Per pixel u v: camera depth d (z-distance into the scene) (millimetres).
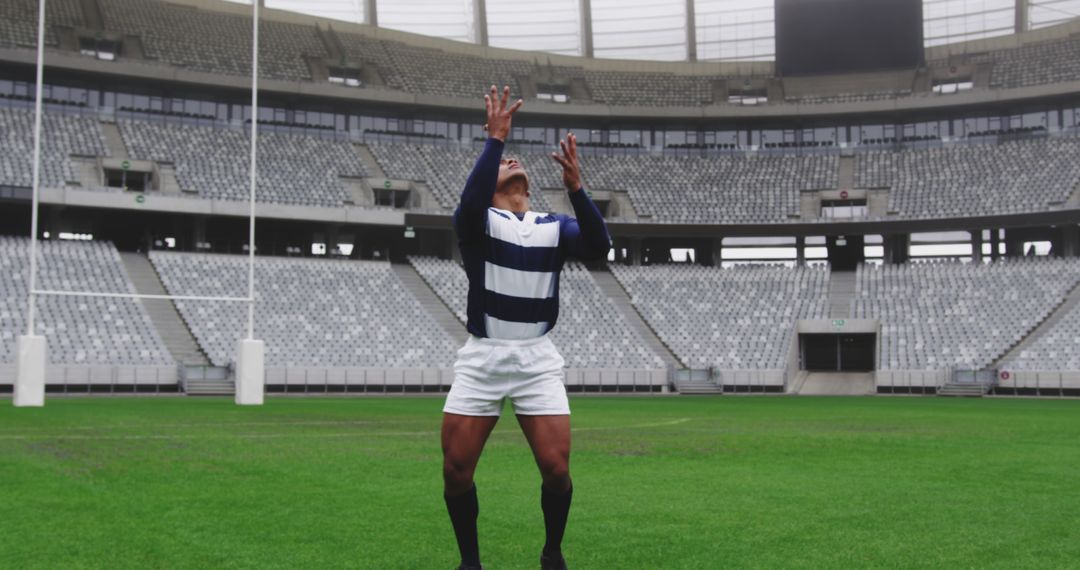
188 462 10938
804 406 28984
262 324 40344
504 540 6273
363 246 51062
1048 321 42750
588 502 7910
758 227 50062
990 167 50875
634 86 58031
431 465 10695
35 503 7746
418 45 58469
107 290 39312
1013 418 21891
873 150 54500
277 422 18781
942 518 7148
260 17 55156
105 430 16047
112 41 48844
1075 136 50750
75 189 40812
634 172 54875
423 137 53906
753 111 54312
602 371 42219
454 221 4672
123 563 5543
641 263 54781
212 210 43250
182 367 35531
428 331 42688
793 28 56000
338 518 7070
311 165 49594
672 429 17531
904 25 54781
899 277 48094
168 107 49062
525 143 55562
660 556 5746
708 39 59844
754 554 5812
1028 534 6504
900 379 41469
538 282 4664
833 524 6867
